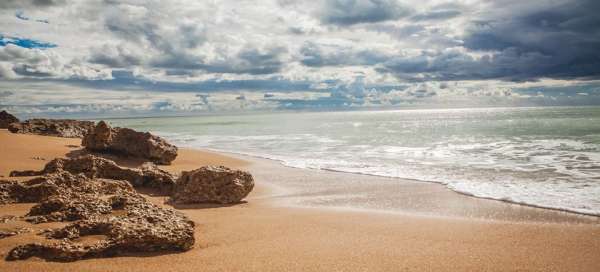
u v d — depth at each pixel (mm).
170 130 81125
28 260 7594
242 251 8914
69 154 26281
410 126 72625
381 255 8773
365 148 33656
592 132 42812
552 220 11930
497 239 10086
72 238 8422
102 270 7367
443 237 10266
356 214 13023
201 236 10078
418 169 21906
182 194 15078
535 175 18750
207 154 31469
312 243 9641
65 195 12398
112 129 27812
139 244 8375
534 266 8211
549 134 41844
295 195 16703
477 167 21781
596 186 15953
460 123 81375
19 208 11852
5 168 19953
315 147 36000
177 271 7508
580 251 9125
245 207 14352
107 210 10578
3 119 54188
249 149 36125
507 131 48938
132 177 17328
